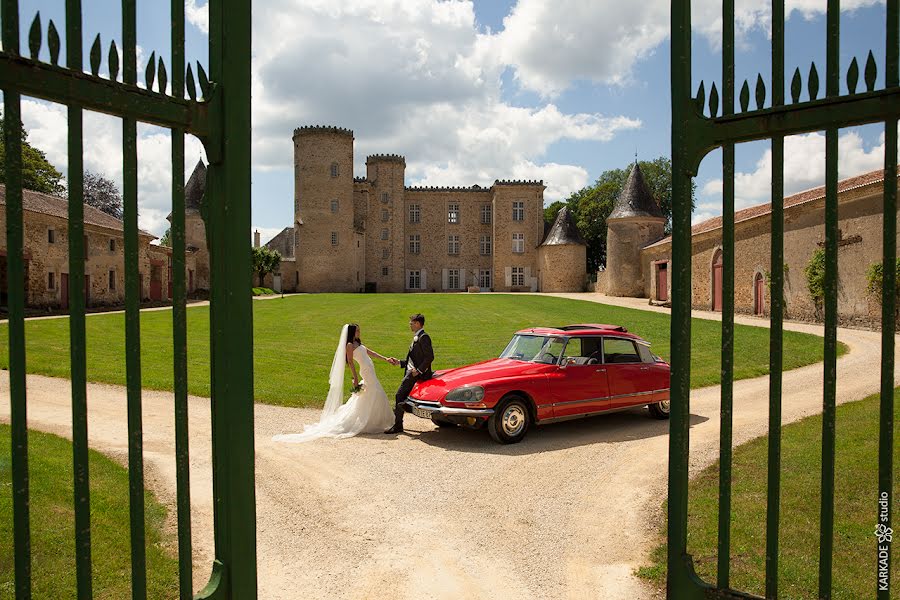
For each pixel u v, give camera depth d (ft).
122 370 39.88
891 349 6.50
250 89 7.77
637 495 18.80
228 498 7.57
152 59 6.78
